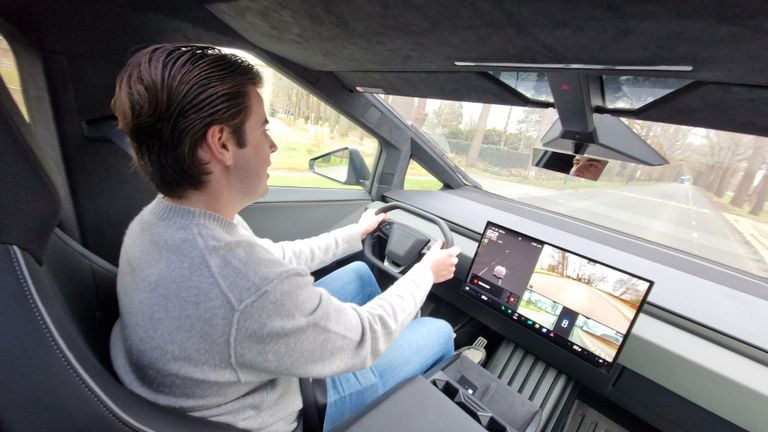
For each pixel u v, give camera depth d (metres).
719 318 1.31
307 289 0.67
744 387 1.13
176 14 1.59
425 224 2.16
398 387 0.91
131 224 0.71
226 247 0.61
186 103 0.54
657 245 1.93
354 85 2.24
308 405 0.90
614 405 1.73
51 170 0.55
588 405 1.73
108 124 1.54
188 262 0.59
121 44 1.51
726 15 0.75
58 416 0.54
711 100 1.18
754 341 1.20
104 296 0.86
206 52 0.58
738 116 1.20
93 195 1.59
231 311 0.58
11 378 0.51
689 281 1.55
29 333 0.51
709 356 1.22
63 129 1.47
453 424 0.82
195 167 0.59
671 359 1.26
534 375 1.77
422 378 0.95
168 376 0.62
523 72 1.44
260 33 1.73
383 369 1.14
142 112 0.55
